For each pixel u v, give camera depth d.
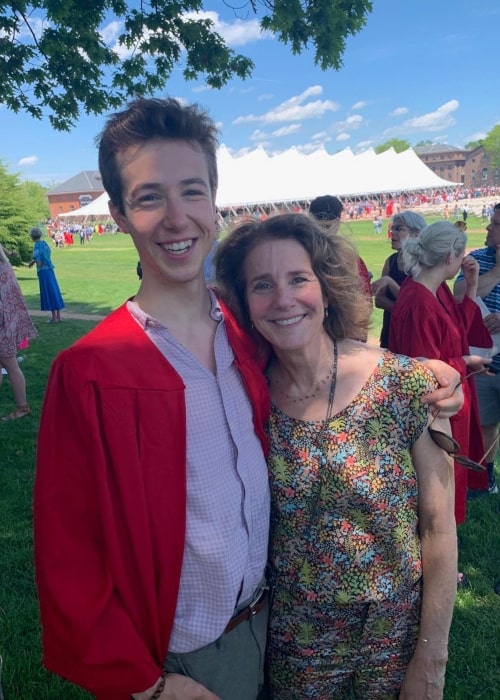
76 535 1.21
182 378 1.28
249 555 1.40
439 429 1.46
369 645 1.52
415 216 4.72
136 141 1.25
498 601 3.06
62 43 7.12
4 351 5.50
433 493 1.49
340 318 1.57
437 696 1.57
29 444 5.04
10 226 24.02
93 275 20.03
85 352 1.21
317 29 7.00
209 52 7.58
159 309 1.34
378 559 1.46
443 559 1.50
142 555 1.21
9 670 2.53
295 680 1.55
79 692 2.43
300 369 1.49
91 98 7.82
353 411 1.44
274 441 1.48
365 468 1.42
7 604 2.98
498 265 3.91
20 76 7.34
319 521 1.45
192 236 1.29
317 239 1.50
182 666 1.37
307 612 1.50
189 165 1.28
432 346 2.96
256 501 1.41
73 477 1.20
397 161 51.91
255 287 1.48
